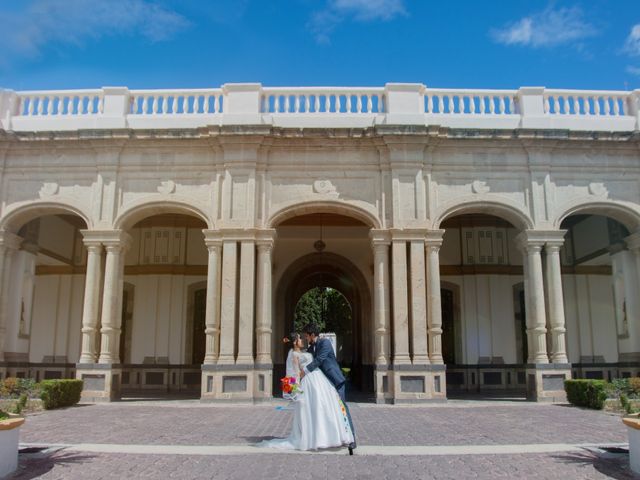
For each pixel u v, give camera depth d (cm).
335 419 728
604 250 1909
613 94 1688
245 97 1620
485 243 2128
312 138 1579
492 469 638
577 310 2095
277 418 1134
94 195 1599
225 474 603
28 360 1756
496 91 1662
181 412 1241
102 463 662
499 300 2091
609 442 836
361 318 2123
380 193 1582
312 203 1577
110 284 1552
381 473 611
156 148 1609
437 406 1395
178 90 1655
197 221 2148
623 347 1767
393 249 1536
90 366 1501
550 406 1383
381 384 1480
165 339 2069
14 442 627
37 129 1647
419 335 1493
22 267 1719
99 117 1630
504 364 2041
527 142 1600
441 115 1642
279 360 2052
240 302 1507
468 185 1600
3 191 1616
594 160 1628
